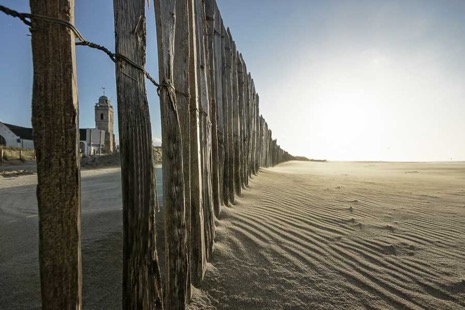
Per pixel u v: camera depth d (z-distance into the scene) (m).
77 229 0.95
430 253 2.75
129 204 1.20
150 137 1.33
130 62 1.19
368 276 2.30
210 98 3.22
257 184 6.50
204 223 2.39
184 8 1.98
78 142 0.95
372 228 3.49
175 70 1.92
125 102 1.17
